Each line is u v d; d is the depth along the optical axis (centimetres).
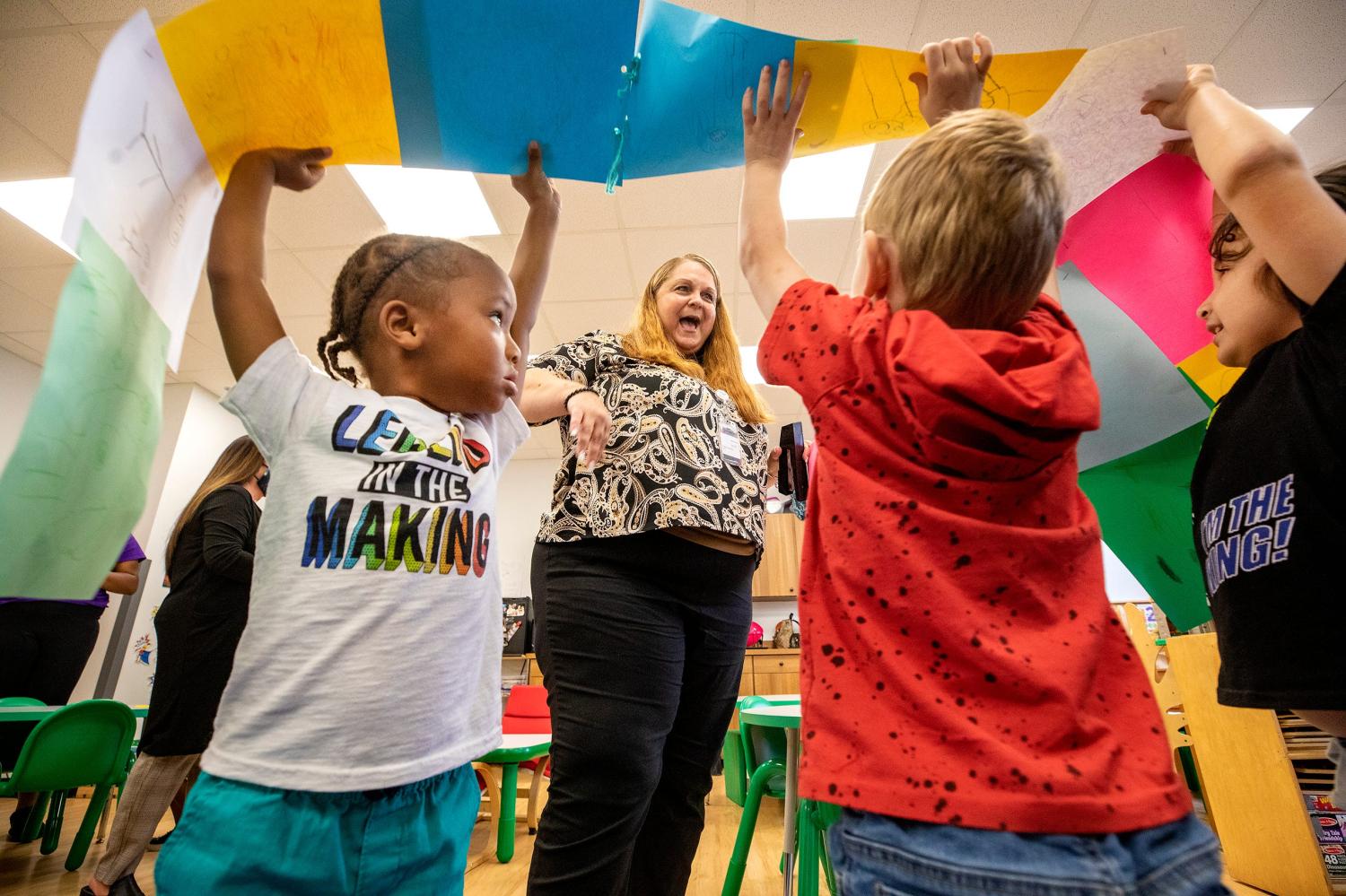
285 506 65
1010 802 42
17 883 179
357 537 65
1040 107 82
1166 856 41
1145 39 74
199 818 56
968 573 49
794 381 62
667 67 77
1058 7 215
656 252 331
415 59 71
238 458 181
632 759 86
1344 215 63
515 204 292
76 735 190
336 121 73
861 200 294
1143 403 102
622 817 86
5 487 47
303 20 65
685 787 100
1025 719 45
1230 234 80
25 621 227
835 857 49
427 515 69
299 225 304
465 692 69
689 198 295
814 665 54
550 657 96
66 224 50
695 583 96
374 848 59
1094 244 104
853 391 57
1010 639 47
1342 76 242
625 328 133
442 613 67
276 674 60
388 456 69
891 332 55
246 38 63
